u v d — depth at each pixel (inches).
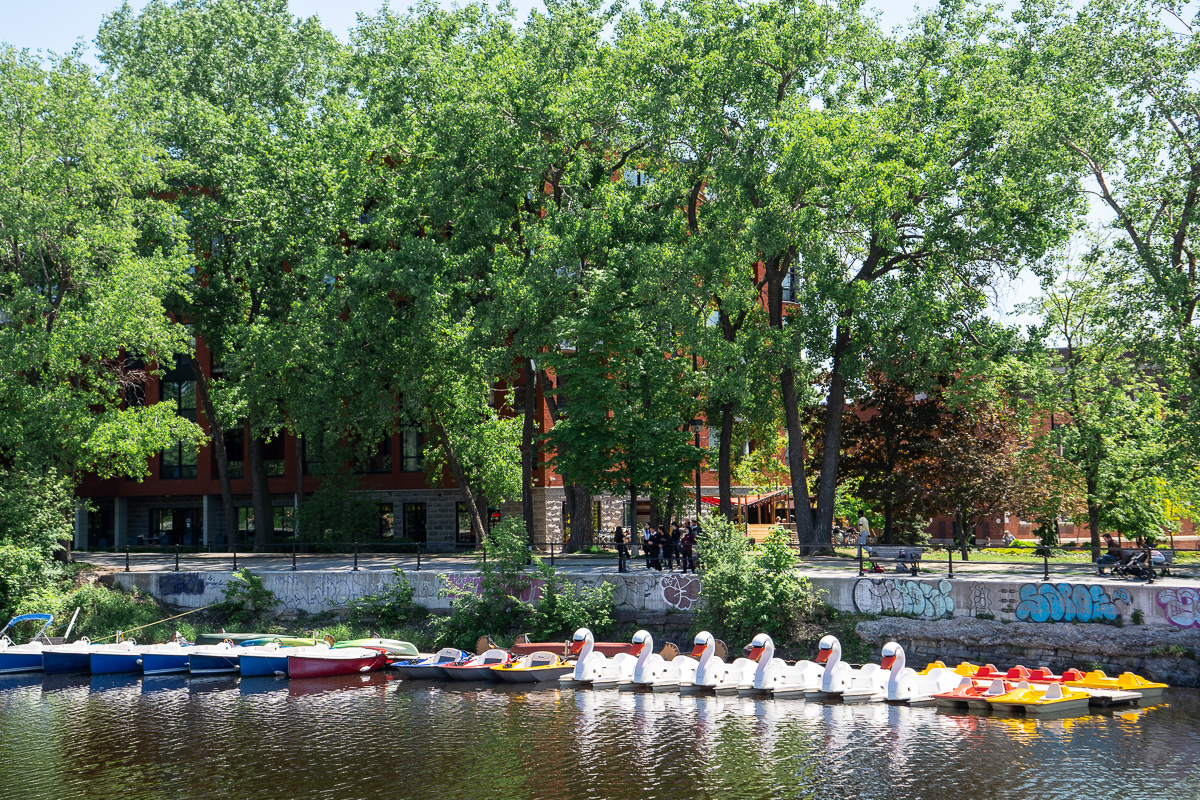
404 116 1642.5
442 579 1366.9
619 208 1507.1
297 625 1411.2
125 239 1549.0
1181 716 856.3
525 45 1642.5
